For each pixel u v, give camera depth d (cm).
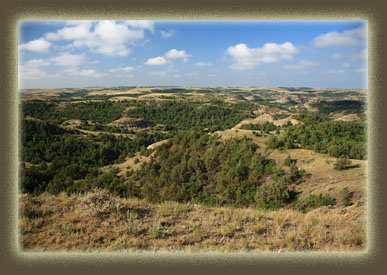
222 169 2911
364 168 2083
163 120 14300
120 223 698
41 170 4219
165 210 826
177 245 605
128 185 3556
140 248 587
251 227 712
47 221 683
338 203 1584
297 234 679
